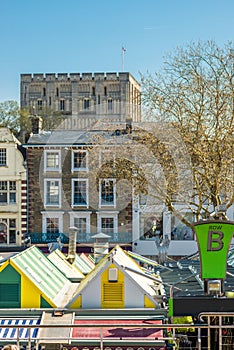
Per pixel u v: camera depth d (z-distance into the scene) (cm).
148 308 1894
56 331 1711
